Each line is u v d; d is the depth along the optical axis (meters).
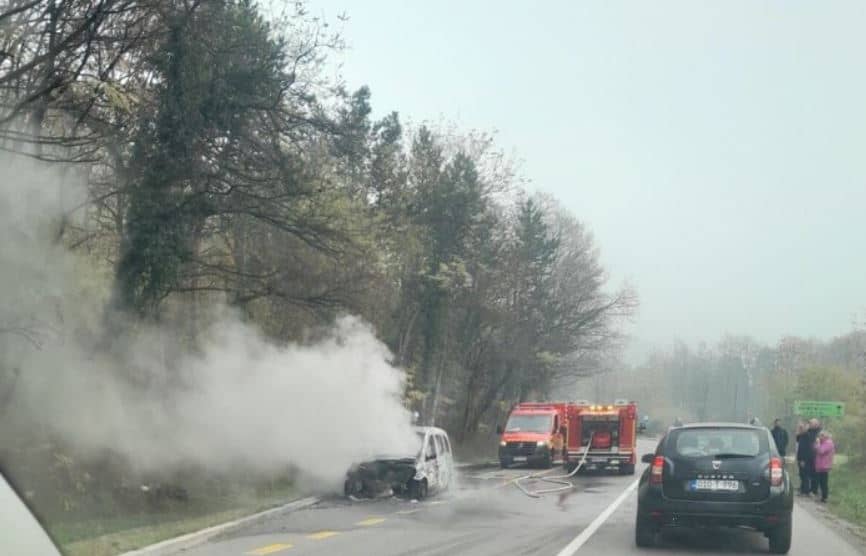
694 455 13.01
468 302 44.69
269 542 13.77
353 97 32.06
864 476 30.56
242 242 23.16
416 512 18.55
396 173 37.47
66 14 12.88
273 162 19.64
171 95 17.12
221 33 17.84
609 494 24.00
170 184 17.81
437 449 23.44
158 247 17.55
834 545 14.02
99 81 13.52
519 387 59.28
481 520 17.08
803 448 25.05
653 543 13.37
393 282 33.31
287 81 19.14
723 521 12.74
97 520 14.71
